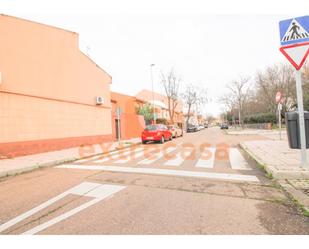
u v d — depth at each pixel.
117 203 3.68
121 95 20.94
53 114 11.62
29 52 10.50
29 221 3.12
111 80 17.20
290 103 31.83
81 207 3.56
